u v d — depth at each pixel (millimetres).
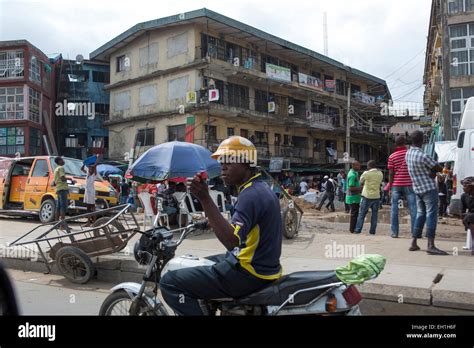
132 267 6703
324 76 43625
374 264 3023
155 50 33312
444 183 17328
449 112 17719
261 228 3172
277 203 3287
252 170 3334
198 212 10016
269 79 34750
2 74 34562
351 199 10406
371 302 4926
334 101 43719
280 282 3154
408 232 12148
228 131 33094
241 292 3180
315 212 20828
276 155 36938
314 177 39312
